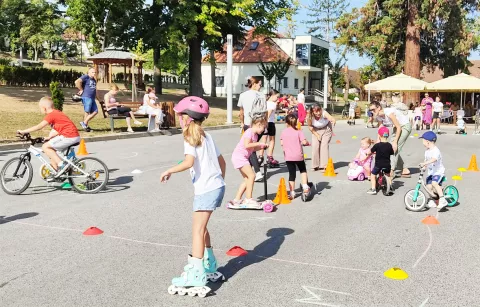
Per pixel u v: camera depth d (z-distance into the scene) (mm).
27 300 4383
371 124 28672
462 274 5102
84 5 38812
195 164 4551
